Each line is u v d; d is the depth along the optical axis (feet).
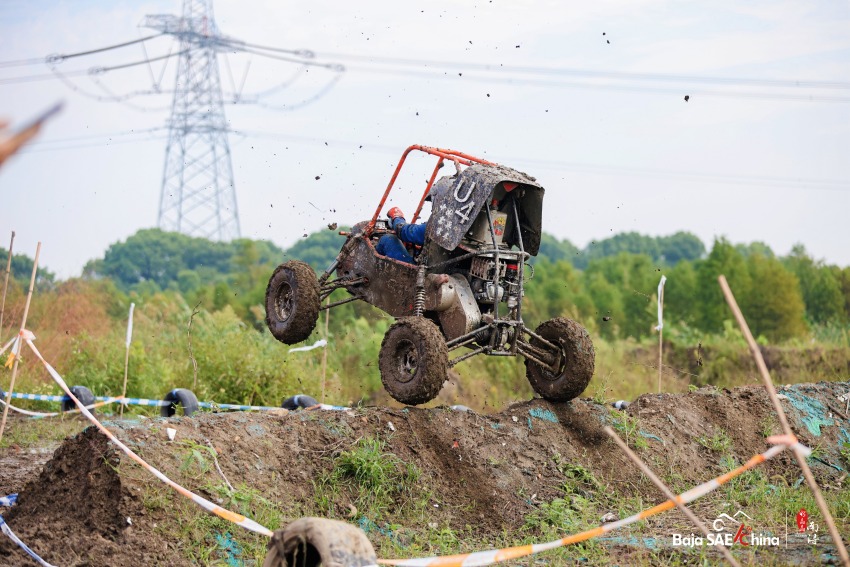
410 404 44.09
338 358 93.71
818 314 177.47
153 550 33.32
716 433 51.75
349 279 50.88
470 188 45.27
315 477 40.22
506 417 47.78
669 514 42.39
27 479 46.73
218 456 38.65
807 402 56.44
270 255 204.85
